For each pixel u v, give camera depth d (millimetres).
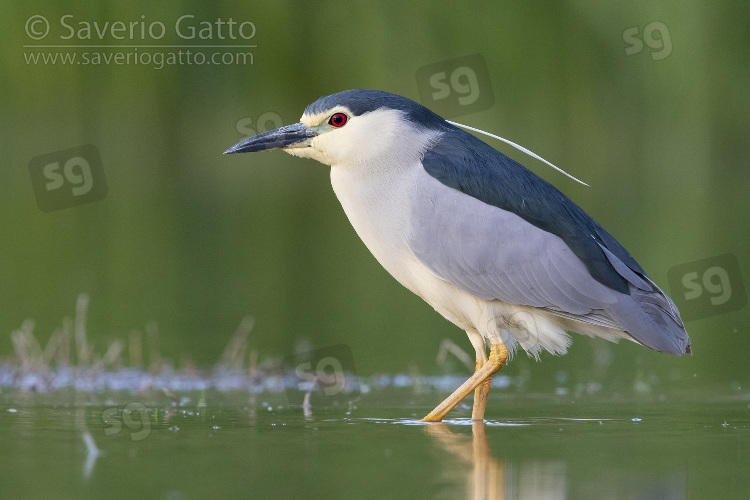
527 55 25781
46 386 9547
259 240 21016
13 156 27406
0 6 25781
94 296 15320
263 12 26250
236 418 7559
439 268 8453
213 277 17094
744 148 27203
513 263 8320
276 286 16453
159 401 8586
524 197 8492
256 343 11898
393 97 8797
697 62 25484
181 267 17922
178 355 11164
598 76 26000
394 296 16109
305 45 26266
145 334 12531
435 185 8477
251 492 4918
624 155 26734
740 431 6859
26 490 4961
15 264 17906
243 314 14062
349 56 25688
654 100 26094
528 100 25859
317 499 4770
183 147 28016
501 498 4805
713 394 8945
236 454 5945
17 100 26734
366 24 25531
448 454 5949
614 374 10438
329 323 13602
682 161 26938
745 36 25703
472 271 8375
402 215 8531
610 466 5578
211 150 27953
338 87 26000
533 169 26312
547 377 10289
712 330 13008
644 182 26922
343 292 16250
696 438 6551
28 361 10281
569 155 26625
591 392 9219
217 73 26766
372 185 8617
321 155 8805
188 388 9523
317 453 5973
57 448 6113
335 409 8172
